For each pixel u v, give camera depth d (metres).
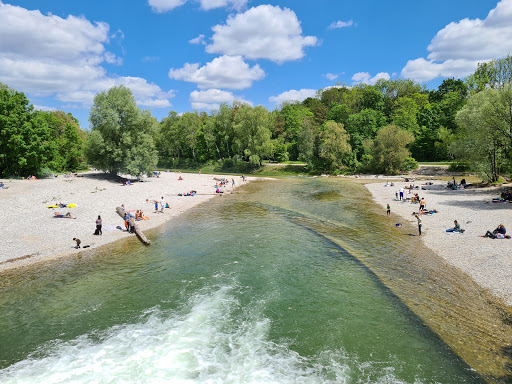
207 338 13.38
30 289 17.80
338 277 18.95
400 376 10.78
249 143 96.62
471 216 29.38
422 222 29.33
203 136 118.38
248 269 20.56
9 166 57.75
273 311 15.38
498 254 19.55
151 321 14.70
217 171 105.56
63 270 20.47
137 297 17.00
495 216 28.62
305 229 30.02
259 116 95.12
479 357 11.31
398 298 15.91
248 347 12.75
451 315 14.00
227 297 16.86
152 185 58.94
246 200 47.47
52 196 41.94
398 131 77.62
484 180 48.59
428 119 92.25
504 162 44.84
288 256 22.81
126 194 47.59
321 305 15.78
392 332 13.27
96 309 15.79
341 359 11.84
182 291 17.62
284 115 130.88
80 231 28.50
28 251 23.19
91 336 13.62
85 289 17.89
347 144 86.12
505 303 14.22
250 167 98.12
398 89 119.88
